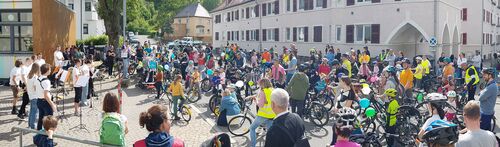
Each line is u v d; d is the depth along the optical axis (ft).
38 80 36.37
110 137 22.66
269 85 33.12
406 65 50.42
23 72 46.37
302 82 42.93
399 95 47.80
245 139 39.19
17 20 73.97
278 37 157.17
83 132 40.01
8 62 74.18
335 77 64.08
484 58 165.07
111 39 119.55
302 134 19.71
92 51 120.16
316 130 42.83
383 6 106.63
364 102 35.53
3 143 35.91
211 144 18.37
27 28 74.43
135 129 42.09
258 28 175.01
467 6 153.99
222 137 19.03
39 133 26.07
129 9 172.96
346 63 65.41
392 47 107.14
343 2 117.29
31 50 74.59
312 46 133.80
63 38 98.53
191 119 47.60
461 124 35.94
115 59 104.94
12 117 46.34
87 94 55.52
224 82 65.51
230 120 41.60
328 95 52.65
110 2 118.32
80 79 47.83
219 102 51.19
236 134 40.34
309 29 135.54
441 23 105.50
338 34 120.37
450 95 40.81
